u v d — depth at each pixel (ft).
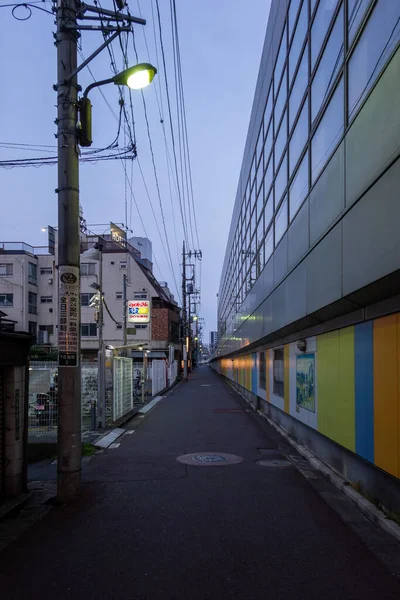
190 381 146.20
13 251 142.92
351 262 19.26
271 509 18.93
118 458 30.07
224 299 142.10
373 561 13.74
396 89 14.76
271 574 12.99
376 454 17.88
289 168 35.24
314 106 27.25
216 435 39.50
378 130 16.35
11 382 21.04
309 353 30.19
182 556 14.33
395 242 14.75
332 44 23.29
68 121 22.66
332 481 23.12
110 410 47.96
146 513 18.72
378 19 16.69
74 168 22.81
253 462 28.53
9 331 20.30
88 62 22.06
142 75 21.01
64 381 21.57
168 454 31.35
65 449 21.04
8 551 14.99
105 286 147.54
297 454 31.04
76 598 11.84
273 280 42.68
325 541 15.33
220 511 18.78
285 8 37.47
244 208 74.90
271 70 45.42
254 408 60.80
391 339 16.66
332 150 22.84
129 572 13.26
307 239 28.22
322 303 23.86
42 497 21.39
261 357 57.06
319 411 27.43
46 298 145.89
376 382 18.04
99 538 15.99
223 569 13.35
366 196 17.57
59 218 22.53
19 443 21.34
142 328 146.92
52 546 15.34
